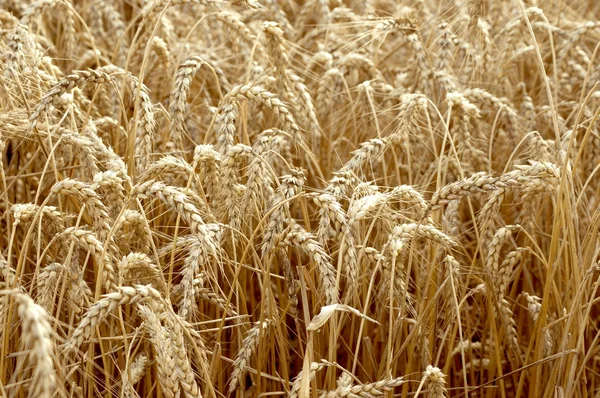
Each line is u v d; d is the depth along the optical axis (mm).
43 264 1810
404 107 1876
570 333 1759
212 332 1835
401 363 1837
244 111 1887
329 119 2158
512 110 2070
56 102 1732
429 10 2545
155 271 1643
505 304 1796
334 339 1645
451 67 2186
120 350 1718
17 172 1919
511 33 2227
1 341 1611
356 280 1658
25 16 2004
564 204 1779
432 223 1733
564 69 2236
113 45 2414
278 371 1897
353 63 2170
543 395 1787
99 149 1743
